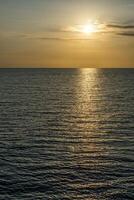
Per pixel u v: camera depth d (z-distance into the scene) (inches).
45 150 1578.5
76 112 2721.5
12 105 3048.7
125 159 1446.9
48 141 1749.5
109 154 1521.9
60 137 1844.2
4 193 1093.8
